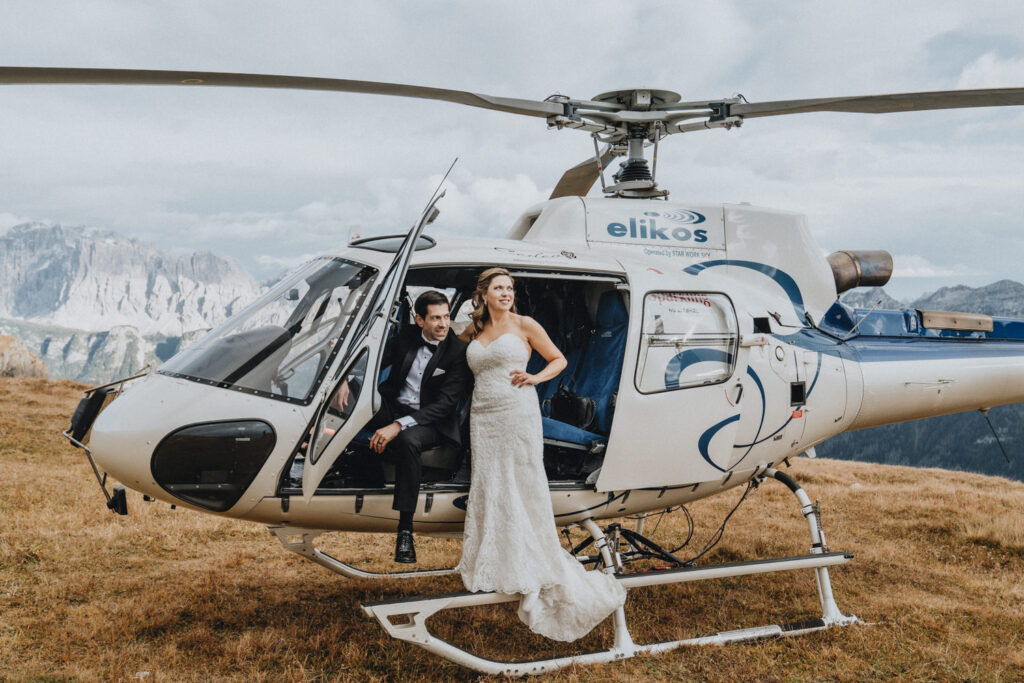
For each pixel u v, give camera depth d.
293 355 3.59
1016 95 3.79
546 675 3.72
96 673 3.56
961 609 4.95
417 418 3.71
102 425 3.56
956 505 8.09
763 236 4.90
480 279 3.72
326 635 4.07
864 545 6.64
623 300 4.32
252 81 3.37
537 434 3.71
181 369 3.64
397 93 3.75
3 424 10.73
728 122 4.55
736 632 4.20
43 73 3.02
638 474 4.08
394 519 3.85
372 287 3.66
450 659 3.57
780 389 4.61
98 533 5.90
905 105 4.03
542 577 3.62
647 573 4.07
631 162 4.88
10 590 4.55
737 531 7.07
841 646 4.22
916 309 5.55
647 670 3.82
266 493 3.52
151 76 3.18
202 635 4.00
